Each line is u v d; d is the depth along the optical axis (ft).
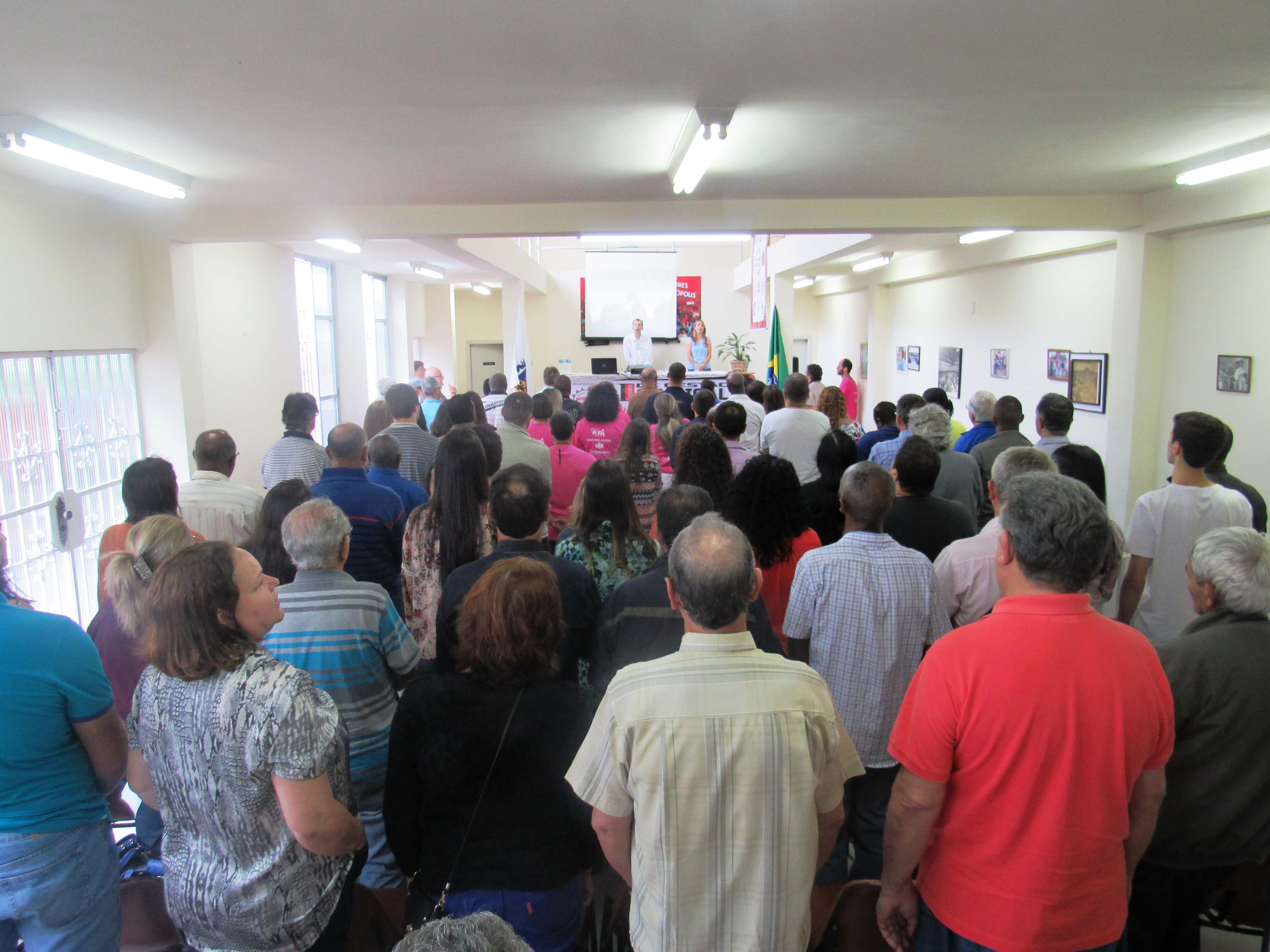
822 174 15.40
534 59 8.68
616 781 4.42
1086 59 8.92
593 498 8.21
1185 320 17.66
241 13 7.27
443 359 49.42
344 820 4.99
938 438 12.05
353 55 8.45
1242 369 16.07
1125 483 19.01
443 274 38.45
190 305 18.57
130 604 6.67
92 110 10.34
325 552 6.88
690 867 4.22
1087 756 4.36
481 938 2.86
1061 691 4.36
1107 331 21.33
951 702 4.52
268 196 16.60
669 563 4.94
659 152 13.29
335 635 6.81
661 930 4.25
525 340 38.40
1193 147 13.26
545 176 15.08
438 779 4.99
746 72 9.23
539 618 5.14
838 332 48.29
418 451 13.98
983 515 13.61
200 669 4.74
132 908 6.05
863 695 6.85
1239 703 5.41
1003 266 27.25
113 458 16.85
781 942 4.26
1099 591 6.90
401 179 15.10
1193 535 8.94
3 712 5.20
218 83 9.30
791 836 4.24
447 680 5.16
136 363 17.90
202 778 4.75
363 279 37.27
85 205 15.58
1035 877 4.43
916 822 4.73
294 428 13.37
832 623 6.85
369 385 40.29
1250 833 5.55
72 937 5.59
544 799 5.06
